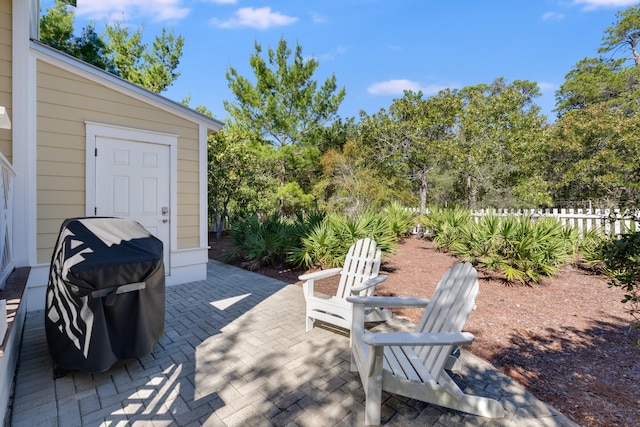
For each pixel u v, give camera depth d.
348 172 13.23
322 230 6.05
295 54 13.12
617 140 7.49
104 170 4.41
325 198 14.56
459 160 11.85
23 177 3.75
